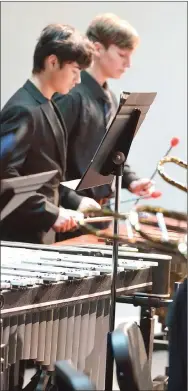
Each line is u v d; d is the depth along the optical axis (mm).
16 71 7973
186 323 3498
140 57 8141
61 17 8008
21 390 4609
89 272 4125
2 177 5199
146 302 4883
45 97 5426
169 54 8117
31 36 7953
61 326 4090
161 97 8164
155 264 4773
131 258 4848
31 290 3766
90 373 4383
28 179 3412
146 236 3793
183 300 3510
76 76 5461
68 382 3033
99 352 4438
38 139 5379
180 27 8109
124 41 5949
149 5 8102
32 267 4137
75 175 5910
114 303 4199
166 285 4875
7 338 3711
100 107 5949
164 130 8180
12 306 3662
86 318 4270
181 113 8164
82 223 4109
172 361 3527
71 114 5785
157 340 7117
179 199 8180
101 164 4168
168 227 4016
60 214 5148
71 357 4180
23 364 5340
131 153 8219
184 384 3514
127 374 3293
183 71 8133
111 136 4090
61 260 4500
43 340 3963
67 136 5688
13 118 5270
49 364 4020
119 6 8094
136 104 4121
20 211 5129
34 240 5328
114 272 4184
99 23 5977
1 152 5215
